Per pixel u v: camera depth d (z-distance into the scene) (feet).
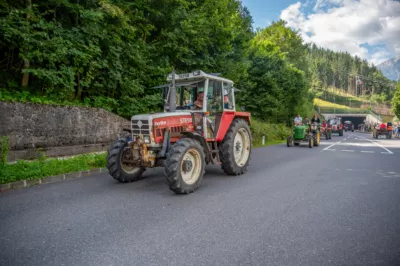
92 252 9.92
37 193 17.81
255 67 74.74
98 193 17.88
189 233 11.53
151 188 19.24
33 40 27.96
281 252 9.91
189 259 9.37
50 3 32.48
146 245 10.44
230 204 15.57
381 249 10.21
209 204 15.56
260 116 78.18
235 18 66.59
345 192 18.35
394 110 172.76
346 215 13.87
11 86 31.50
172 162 17.17
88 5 34.60
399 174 24.80
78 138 31.14
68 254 9.78
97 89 37.68
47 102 29.14
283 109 88.22
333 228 12.17
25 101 26.68
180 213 14.03
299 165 29.78
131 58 37.78
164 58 42.19
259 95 76.33
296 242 10.73
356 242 10.78
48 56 28.78
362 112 268.21
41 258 9.51
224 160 23.08
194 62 45.37
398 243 10.73
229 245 10.43
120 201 16.12
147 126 18.78
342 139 84.12
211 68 49.14
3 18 26.91
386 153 41.83
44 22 30.55
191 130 21.21
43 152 27.48
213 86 23.07
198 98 22.43
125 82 36.99
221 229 11.96
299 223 12.72
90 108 32.48
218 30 49.32
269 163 31.24
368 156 37.93
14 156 25.21
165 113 19.97
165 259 9.38
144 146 18.93
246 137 25.77
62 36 31.24
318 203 15.85
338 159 34.71
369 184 20.76
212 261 9.24
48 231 11.76
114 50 35.63
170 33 41.24
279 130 78.64
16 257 9.57
